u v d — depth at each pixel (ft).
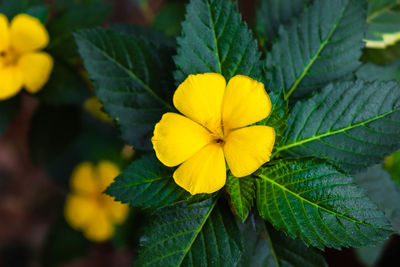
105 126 2.05
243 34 1.31
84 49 1.38
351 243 1.25
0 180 2.86
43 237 2.84
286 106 1.27
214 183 1.23
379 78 1.49
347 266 1.73
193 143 1.24
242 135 1.23
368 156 1.31
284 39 1.39
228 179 1.28
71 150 2.11
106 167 1.87
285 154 1.33
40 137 1.77
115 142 1.94
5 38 1.58
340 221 1.26
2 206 2.85
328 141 1.33
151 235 1.30
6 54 1.61
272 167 1.30
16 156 2.85
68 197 2.08
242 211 1.25
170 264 1.29
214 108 1.24
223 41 1.31
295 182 1.28
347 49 1.39
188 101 1.23
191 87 1.23
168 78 1.40
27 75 1.60
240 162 1.22
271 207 1.28
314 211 1.26
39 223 2.86
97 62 1.39
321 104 1.32
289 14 1.52
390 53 1.54
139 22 2.66
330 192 1.26
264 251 1.37
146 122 1.39
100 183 1.97
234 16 1.31
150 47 1.40
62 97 1.64
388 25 1.53
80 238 2.13
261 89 1.22
